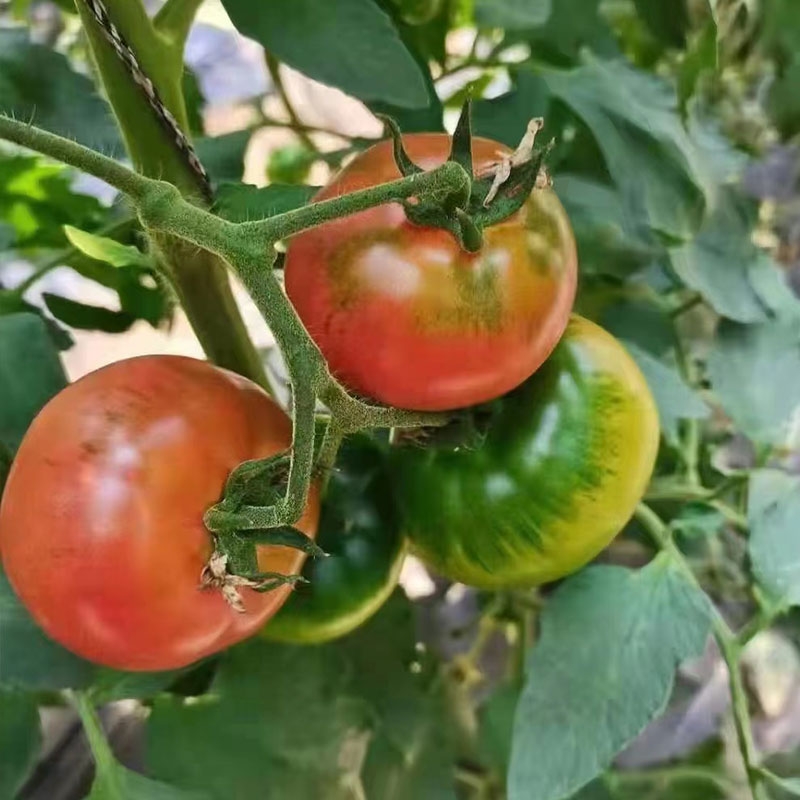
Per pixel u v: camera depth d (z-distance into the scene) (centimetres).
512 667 36
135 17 22
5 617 24
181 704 27
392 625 30
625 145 29
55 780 36
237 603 19
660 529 28
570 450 23
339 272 19
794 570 28
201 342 25
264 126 34
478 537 24
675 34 32
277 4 22
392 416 20
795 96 39
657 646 25
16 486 19
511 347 19
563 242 20
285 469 19
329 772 27
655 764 38
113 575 19
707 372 31
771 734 40
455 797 29
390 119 18
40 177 30
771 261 32
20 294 28
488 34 37
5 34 27
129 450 19
